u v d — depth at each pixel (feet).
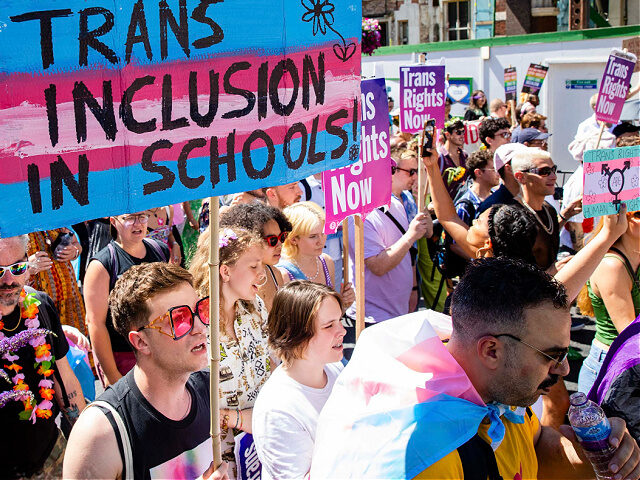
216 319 6.60
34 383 9.50
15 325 9.53
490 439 5.73
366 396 5.93
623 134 24.82
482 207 16.03
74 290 15.90
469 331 5.88
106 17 5.82
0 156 5.36
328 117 7.71
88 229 18.34
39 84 5.50
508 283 5.77
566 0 51.60
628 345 7.64
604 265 11.10
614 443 6.43
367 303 16.16
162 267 7.41
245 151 6.89
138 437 6.91
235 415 9.61
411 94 15.88
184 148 6.41
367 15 61.46
